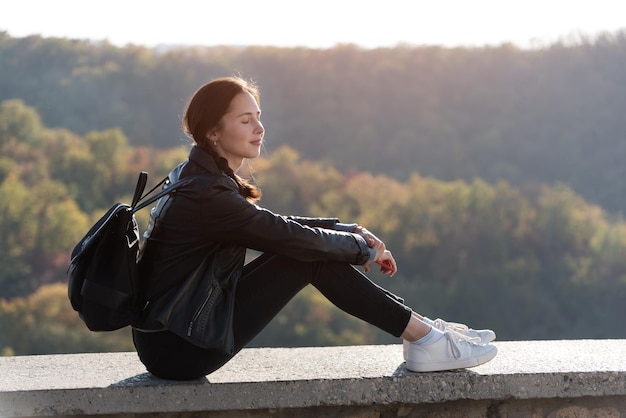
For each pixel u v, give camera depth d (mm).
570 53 55781
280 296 2434
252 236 2311
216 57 53281
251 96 2445
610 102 54938
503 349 2975
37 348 39406
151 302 2332
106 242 2291
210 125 2398
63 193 44594
